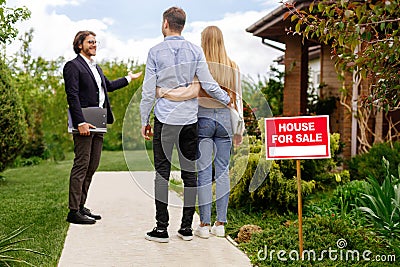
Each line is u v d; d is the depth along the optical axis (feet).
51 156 48.60
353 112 28.66
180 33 14.85
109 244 15.01
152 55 14.60
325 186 21.09
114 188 26.89
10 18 20.25
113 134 62.69
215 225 15.99
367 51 13.17
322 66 37.40
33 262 13.11
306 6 25.73
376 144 25.45
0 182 30.22
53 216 18.95
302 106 34.35
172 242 15.26
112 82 18.66
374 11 12.46
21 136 28.30
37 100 51.65
